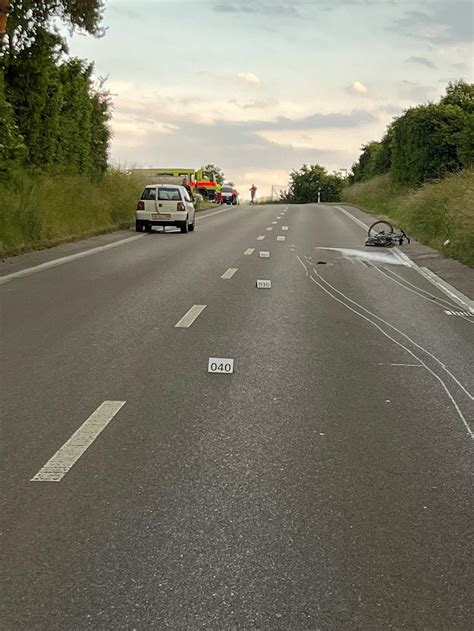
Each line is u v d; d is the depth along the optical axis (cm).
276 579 414
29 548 441
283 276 1666
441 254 2233
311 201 11462
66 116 2950
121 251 2128
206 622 374
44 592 397
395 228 3297
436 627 376
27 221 2219
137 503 503
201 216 4238
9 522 473
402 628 375
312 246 2433
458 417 706
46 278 1545
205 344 973
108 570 419
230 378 816
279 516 489
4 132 2242
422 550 451
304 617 380
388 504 513
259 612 383
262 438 633
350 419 691
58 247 2181
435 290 1535
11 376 805
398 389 794
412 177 4569
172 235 2770
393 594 404
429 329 1123
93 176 3222
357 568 428
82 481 536
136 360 882
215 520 481
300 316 1191
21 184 2311
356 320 1176
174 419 675
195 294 1380
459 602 398
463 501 522
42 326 1066
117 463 570
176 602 390
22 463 566
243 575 417
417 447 624
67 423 657
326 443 627
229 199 7425
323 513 496
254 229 3169
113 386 774
